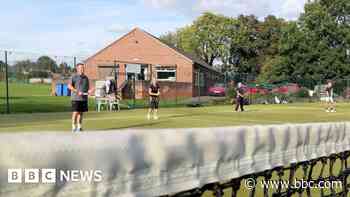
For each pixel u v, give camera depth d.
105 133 2.82
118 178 2.84
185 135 3.38
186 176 3.38
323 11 65.81
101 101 28.70
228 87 45.81
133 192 2.94
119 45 56.94
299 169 5.32
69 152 2.57
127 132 2.96
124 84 41.78
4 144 2.34
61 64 35.22
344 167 6.27
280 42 68.75
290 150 4.84
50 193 2.49
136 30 56.75
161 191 3.15
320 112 28.84
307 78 57.41
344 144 6.13
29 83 44.94
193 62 55.03
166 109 30.95
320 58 65.62
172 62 55.56
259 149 4.28
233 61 95.56
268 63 73.56
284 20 93.25
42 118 20.41
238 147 3.98
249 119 21.80
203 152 3.56
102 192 2.74
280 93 47.81
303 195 5.65
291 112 28.52
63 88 45.47
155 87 21.03
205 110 29.94
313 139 5.32
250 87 44.81
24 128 15.44
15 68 33.88
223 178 3.79
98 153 2.72
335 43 67.25
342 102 50.34
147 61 56.59
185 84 47.28
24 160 2.39
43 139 2.49
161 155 3.15
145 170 3.04
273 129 4.52
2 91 49.81
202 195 3.77
